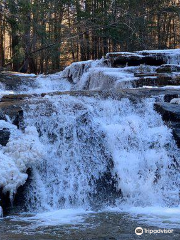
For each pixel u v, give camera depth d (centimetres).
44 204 696
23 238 507
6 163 686
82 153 802
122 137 831
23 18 2119
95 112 898
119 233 531
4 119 810
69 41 2644
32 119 834
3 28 2330
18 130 794
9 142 739
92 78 1462
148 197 734
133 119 894
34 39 2331
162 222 590
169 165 793
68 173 758
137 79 1222
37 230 546
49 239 504
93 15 2870
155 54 1565
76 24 2738
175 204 715
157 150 816
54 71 2806
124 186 745
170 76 1234
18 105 864
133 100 955
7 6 2072
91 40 3103
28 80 1617
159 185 759
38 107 863
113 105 928
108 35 2836
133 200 726
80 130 830
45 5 2442
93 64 1625
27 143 739
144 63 1568
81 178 756
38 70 3145
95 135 830
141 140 836
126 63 1568
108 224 577
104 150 810
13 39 2362
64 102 895
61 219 612
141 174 775
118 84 1238
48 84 1634
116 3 2925
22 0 2027
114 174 773
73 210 682
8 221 601
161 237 514
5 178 666
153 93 1022
